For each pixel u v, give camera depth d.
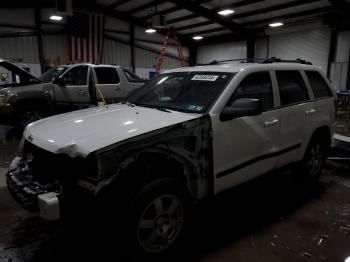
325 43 13.19
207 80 2.93
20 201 2.20
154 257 2.32
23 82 7.03
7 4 13.47
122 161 2.04
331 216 3.14
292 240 2.69
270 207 3.35
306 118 3.52
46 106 7.19
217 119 2.53
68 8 11.15
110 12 16.14
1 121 6.71
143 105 3.08
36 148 2.39
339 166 4.87
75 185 2.07
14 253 2.47
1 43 13.76
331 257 2.44
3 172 4.49
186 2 13.09
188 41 19.73
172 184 2.29
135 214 2.12
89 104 6.95
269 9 13.07
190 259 2.41
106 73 8.01
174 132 2.27
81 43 15.62
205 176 2.51
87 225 2.16
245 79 2.89
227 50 18.05
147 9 15.55
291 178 4.25
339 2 10.66
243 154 2.78
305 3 11.83
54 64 13.72
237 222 3.01
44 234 2.76
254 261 2.38
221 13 13.79
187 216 2.49
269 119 3.00
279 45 15.24
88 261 2.36
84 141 2.07
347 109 11.23
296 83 3.52
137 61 18.17
